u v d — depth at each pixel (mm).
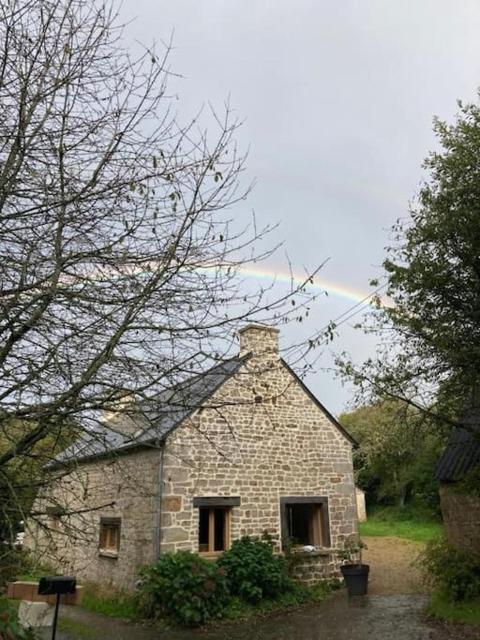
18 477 3516
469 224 8484
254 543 11453
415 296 9031
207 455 11602
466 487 9977
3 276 3549
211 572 10141
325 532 12898
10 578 3590
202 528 11508
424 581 11500
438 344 8453
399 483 26344
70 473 3572
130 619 10047
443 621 8852
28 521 3463
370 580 13633
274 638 8570
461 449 12195
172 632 9078
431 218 9031
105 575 12242
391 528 24578
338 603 11117
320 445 13562
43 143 3727
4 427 3396
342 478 13656
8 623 3570
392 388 9047
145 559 10898
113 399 3486
